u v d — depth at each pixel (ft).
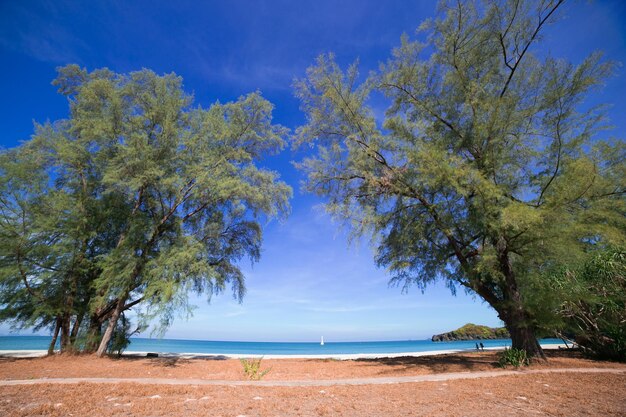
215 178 55.42
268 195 60.64
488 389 27.20
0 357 54.80
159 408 20.62
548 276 41.39
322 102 48.26
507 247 39.32
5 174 49.44
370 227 45.88
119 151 52.60
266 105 61.72
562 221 34.65
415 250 47.16
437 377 34.14
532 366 39.93
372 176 44.78
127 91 56.95
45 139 55.31
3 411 19.54
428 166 39.29
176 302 48.75
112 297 53.26
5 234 48.70
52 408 20.04
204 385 29.63
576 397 23.91
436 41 45.60
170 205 58.59
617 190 39.88
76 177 58.54
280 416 19.01
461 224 42.01
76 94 61.26
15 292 51.26
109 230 61.31
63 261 52.29
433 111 47.32
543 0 39.27
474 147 44.80
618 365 42.01
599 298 43.11
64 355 52.95
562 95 39.09
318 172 49.06
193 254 50.67
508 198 39.83
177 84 59.47
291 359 66.49
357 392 26.43
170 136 56.49
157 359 56.80
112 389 26.81
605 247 41.81
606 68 36.91
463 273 44.52
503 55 43.80
